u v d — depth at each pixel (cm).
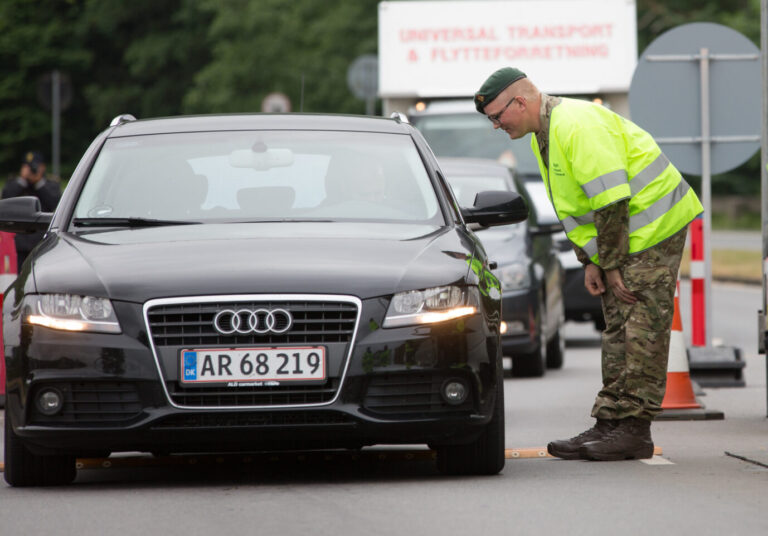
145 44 17188
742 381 3288
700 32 3338
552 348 3831
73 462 1948
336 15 14612
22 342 1839
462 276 1873
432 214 2092
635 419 2125
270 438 1802
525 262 3528
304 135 2236
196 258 1862
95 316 1816
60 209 2108
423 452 2111
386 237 1961
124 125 2294
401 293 1827
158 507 1733
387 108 5759
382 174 2158
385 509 1692
